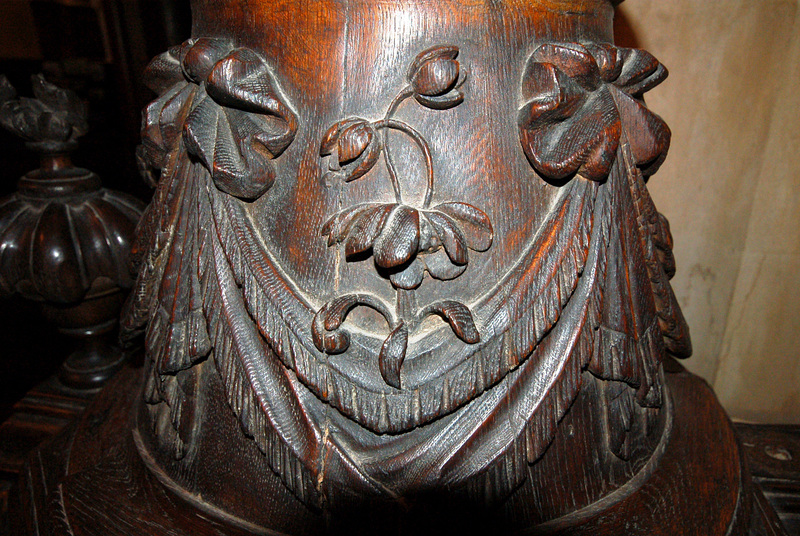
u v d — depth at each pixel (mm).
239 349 472
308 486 464
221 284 475
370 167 444
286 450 464
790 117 755
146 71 521
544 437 469
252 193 466
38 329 1204
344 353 457
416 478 457
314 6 438
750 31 751
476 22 437
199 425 516
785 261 811
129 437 606
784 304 829
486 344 452
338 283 459
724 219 830
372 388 454
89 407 678
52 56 1325
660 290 531
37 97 738
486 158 448
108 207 737
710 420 638
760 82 761
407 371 454
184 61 472
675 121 813
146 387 550
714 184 822
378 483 460
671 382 703
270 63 458
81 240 711
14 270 708
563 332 470
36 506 562
